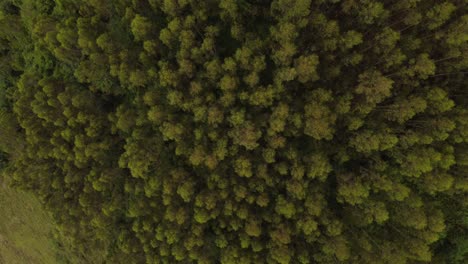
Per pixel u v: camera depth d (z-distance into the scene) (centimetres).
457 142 2422
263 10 2639
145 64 2731
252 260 2698
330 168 2469
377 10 2195
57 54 2958
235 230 2742
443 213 2727
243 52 2377
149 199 2884
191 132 2725
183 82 2667
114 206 3012
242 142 2464
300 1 2194
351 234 2669
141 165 2675
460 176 2453
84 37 2739
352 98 2384
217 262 2933
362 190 2428
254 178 2627
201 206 2639
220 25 2720
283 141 2436
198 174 2827
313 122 2341
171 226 2794
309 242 2677
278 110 2378
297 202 2581
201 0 2506
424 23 2339
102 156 3030
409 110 2281
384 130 2400
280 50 2333
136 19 2530
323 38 2417
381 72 2431
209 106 2577
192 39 2500
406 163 2420
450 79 2475
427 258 2452
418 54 2409
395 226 2652
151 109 2716
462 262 2800
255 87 2505
